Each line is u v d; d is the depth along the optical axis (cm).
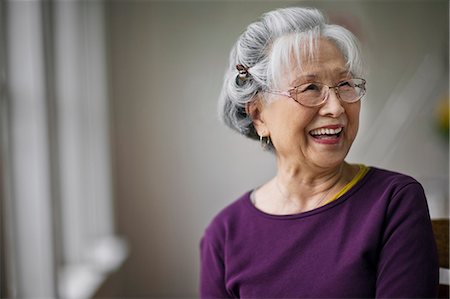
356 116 121
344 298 117
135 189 497
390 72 505
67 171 394
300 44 118
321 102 118
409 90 502
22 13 291
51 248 300
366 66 124
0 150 252
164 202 498
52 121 316
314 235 124
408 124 501
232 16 493
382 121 502
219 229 139
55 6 385
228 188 498
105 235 471
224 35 493
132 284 498
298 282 123
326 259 121
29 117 294
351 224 121
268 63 122
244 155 497
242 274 130
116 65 491
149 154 496
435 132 496
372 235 117
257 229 132
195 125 495
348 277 117
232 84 131
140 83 492
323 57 117
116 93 491
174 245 498
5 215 250
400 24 503
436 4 501
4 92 282
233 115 137
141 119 493
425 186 334
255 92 127
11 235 292
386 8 503
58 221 355
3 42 284
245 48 128
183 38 493
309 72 117
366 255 117
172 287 499
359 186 125
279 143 126
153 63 491
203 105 494
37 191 297
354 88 120
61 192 387
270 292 126
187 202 498
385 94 505
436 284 114
